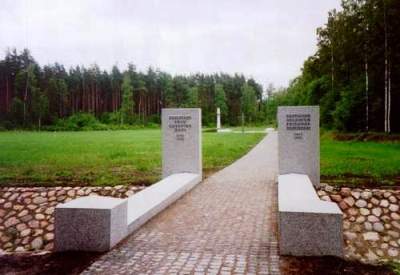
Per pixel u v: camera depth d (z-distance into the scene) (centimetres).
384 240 971
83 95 10400
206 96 11231
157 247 635
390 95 3459
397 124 3597
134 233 719
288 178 1110
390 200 1099
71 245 622
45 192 1261
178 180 1195
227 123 11062
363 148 2447
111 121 9525
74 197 1245
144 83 10750
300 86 6325
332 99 4244
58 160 2056
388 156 1944
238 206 954
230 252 609
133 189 1273
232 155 2292
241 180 1384
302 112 1251
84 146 3083
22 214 1159
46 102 8631
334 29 4112
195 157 1388
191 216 852
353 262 572
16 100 8319
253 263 559
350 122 3822
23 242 1037
